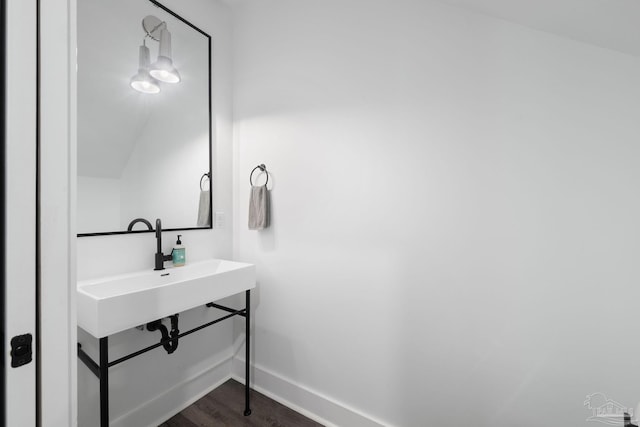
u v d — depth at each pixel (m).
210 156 1.82
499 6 1.01
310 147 1.64
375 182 1.43
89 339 1.30
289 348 1.74
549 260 1.07
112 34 1.37
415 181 1.33
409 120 1.34
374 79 1.43
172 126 1.62
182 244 1.67
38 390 0.57
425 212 1.31
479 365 1.21
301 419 1.63
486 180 1.17
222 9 1.91
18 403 0.54
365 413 1.48
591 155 0.99
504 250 1.15
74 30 0.62
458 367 1.25
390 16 1.38
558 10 0.86
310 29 1.63
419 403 1.34
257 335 1.89
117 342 1.40
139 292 1.10
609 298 0.98
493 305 1.17
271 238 1.81
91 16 1.30
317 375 1.64
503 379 1.16
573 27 0.92
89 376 1.30
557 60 1.04
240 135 1.95
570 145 1.02
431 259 1.30
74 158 0.62
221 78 1.90
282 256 1.76
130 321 1.07
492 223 1.17
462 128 1.22
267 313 1.83
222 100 1.91
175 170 1.64
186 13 1.69
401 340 1.38
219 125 1.88
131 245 1.45
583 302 1.02
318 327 1.63
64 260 0.60
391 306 1.40
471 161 1.20
